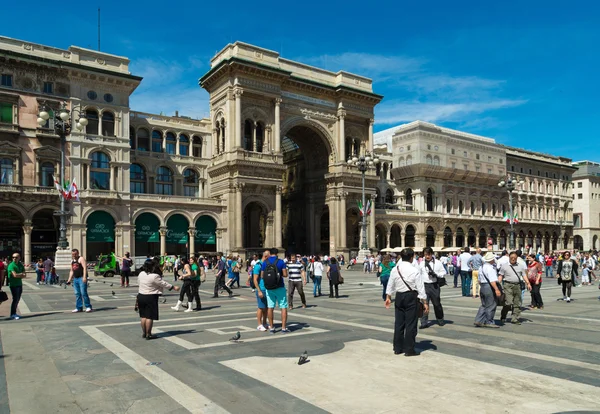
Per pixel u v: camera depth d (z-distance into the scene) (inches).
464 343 456.8
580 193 4972.9
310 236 2896.2
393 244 3329.2
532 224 4067.4
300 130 2829.7
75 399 301.0
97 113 2178.9
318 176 2898.6
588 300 861.8
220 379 340.5
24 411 281.0
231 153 2399.1
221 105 2506.2
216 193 2517.2
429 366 369.7
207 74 2536.9
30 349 444.1
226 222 2413.9
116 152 2194.9
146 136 2484.0
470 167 3612.2
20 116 2003.0
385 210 3061.0
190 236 2327.8
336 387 319.3
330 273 942.4
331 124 2800.2
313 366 373.1
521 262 671.1
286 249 3154.5
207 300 911.7
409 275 409.7
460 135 3806.6
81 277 721.6
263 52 2529.5
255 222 2974.9
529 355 405.1
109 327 568.7
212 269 2161.7
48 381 339.3
